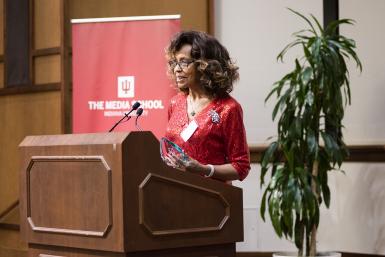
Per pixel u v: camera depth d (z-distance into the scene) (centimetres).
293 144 708
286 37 845
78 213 347
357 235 796
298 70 714
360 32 805
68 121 848
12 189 923
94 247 337
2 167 935
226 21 862
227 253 374
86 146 342
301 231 714
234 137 408
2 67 938
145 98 657
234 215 373
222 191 367
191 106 429
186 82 416
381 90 795
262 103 851
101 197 333
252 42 855
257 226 841
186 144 416
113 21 667
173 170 345
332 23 721
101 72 668
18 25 913
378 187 784
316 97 705
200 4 852
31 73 895
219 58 414
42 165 370
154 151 336
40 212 371
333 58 695
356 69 807
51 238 363
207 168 388
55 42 871
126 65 662
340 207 806
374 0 800
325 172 719
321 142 798
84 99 671
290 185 691
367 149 792
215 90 420
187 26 850
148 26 659
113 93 664
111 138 332
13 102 925
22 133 912
